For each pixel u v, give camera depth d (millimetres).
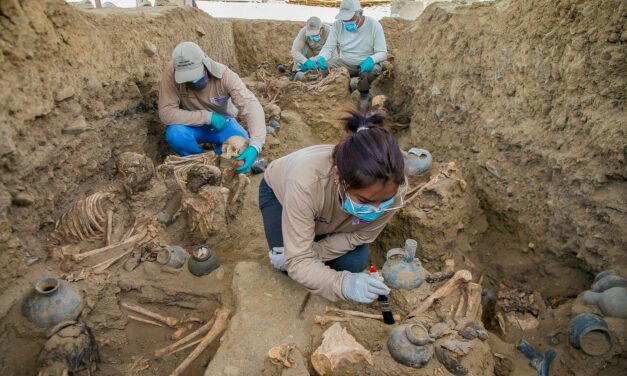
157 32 3635
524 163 2680
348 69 5359
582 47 2328
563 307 2213
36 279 2010
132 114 3150
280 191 1818
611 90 2156
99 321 2057
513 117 2826
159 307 2211
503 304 2389
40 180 2139
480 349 1776
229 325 1875
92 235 2312
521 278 2572
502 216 2828
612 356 1871
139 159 2578
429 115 4020
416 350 1653
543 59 2609
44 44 2211
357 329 1840
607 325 1889
